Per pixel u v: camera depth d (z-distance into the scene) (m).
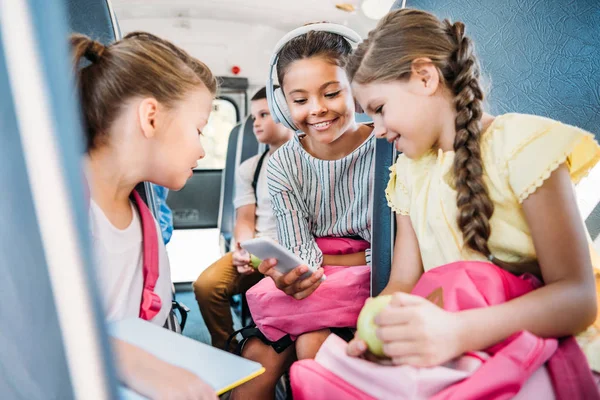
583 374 0.73
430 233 0.96
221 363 0.76
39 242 0.49
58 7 0.45
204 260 3.25
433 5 1.07
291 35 1.19
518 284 0.81
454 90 0.93
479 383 0.66
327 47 1.18
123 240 0.98
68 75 0.46
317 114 1.21
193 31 2.87
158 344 0.82
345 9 2.23
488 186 0.88
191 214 3.97
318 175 1.34
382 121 0.97
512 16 1.08
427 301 0.73
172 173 1.00
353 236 1.38
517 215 0.87
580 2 1.07
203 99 1.02
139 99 0.92
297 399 0.75
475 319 0.72
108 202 0.97
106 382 0.49
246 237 2.07
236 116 3.41
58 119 0.46
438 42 0.92
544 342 0.71
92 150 0.93
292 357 1.22
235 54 3.04
